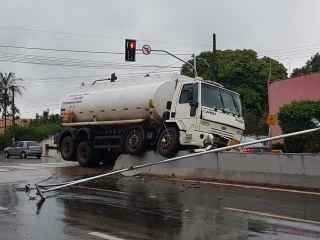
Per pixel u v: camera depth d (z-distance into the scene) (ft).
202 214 33.50
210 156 54.34
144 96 68.80
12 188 49.65
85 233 27.94
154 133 68.39
